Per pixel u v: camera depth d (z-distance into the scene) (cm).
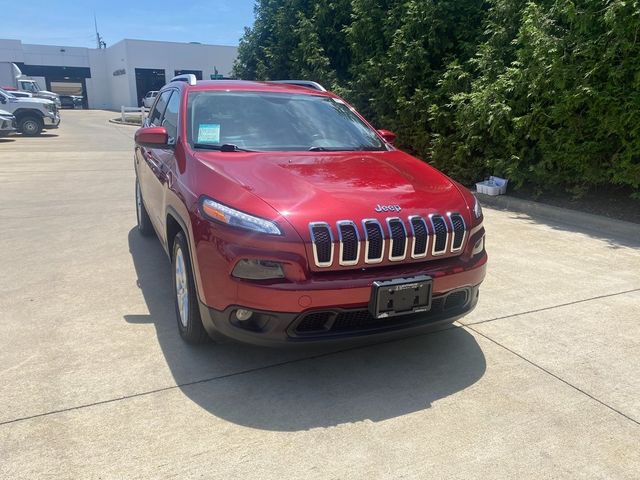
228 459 245
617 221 664
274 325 281
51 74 5288
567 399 300
